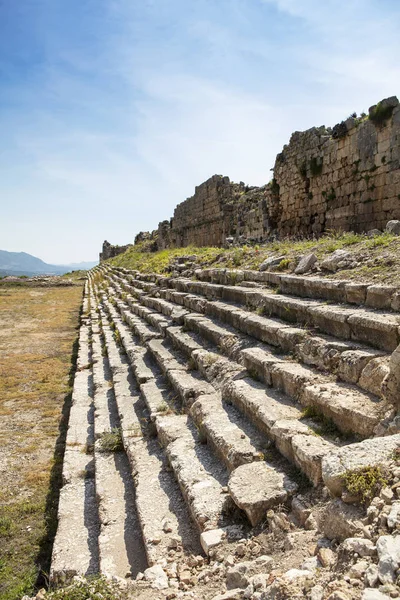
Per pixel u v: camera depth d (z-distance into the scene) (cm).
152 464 694
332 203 1952
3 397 1331
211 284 1412
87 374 1423
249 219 2884
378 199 1677
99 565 521
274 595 318
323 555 353
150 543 506
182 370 980
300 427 553
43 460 916
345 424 529
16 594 553
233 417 686
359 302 774
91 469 786
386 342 619
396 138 1569
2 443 1001
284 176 2348
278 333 806
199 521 500
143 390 969
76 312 3228
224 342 971
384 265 877
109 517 605
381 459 390
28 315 3125
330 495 439
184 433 721
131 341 1467
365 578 291
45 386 1430
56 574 528
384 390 495
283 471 517
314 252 1197
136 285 2519
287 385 667
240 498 476
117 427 898
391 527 323
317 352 681
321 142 2003
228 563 419
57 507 736
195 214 3969
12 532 684
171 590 402
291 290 1001
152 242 5841
